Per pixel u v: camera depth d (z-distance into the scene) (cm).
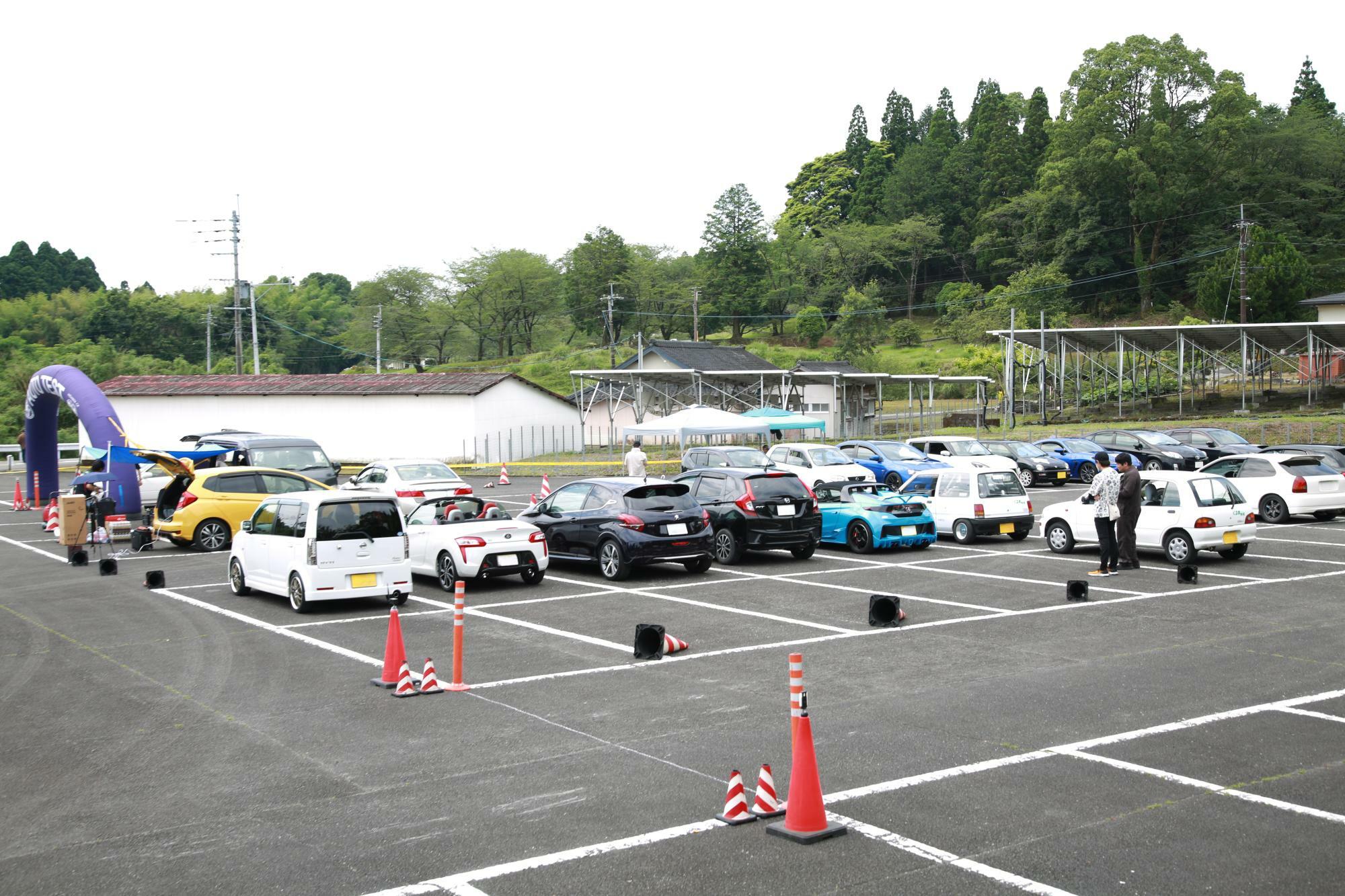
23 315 11419
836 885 581
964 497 2156
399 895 578
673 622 1366
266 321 11819
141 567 1962
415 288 10619
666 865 611
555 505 1825
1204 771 765
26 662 1187
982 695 983
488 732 888
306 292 13675
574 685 1045
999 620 1348
